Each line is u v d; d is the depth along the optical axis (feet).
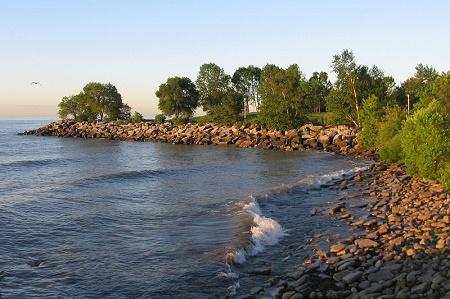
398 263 50.85
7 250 64.18
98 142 337.11
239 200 98.43
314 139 235.40
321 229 71.72
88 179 139.85
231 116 339.98
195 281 51.78
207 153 227.20
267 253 61.00
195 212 88.17
